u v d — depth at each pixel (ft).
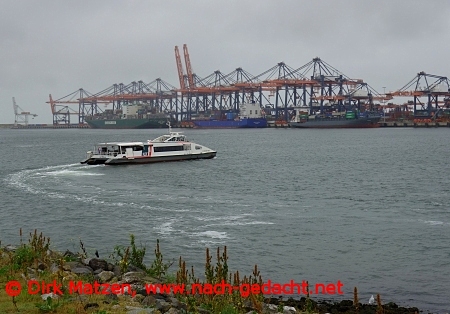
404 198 202.28
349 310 86.63
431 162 360.69
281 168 326.24
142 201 196.34
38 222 161.27
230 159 392.06
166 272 106.01
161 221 159.53
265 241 136.05
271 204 189.98
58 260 82.17
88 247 130.93
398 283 105.19
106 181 257.75
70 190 225.76
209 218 163.63
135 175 283.18
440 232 144.77
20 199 202.39
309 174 291.58
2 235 145.48
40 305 58.95
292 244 133.59
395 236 141.08
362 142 647.56
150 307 63.31
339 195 211.82
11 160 400.26
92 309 59.93
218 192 221.05
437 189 226.38
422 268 114.42
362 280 107.14
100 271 81.25
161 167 326.03
